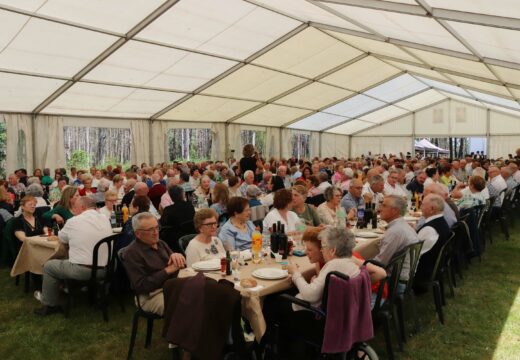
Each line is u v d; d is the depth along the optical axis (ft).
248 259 11.54
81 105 36.37
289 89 45.93
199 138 75.51
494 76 31.81
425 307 14.05
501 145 69.21
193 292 7.77
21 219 16.38
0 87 30.12
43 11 22.58
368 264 9.61
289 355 9.84
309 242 9.82
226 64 35.17
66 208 17.17
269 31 30.96
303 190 17.47
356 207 18.57
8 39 24.48
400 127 75.92
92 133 54.39
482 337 11.82
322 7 24.20
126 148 56.34
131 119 42.42
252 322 8.78
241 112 50.19
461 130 71.82
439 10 17.97
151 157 43.98
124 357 10.93
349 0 20.51
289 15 29.01
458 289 15.69
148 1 23.72
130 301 14.84
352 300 7.85
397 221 12.06
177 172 33.88
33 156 35.53
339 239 8.61
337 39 34.83
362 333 8.14
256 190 19.25
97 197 24.26
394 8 19.22
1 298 15.30
